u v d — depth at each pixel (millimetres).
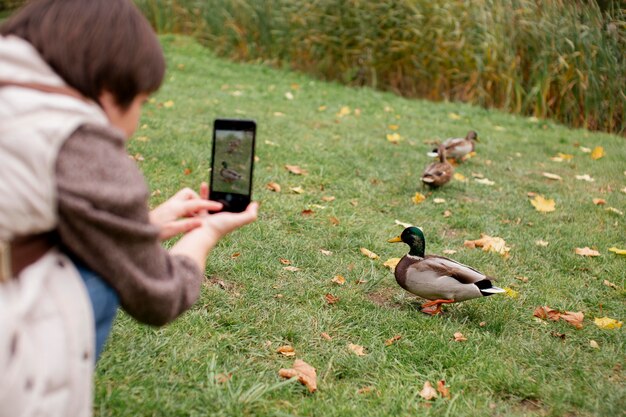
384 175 6555
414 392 2904
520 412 2846
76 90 1497
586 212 5977
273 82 11680
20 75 1421
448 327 3562
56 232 1467
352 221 5164
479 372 3090
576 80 10414
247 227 4664
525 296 4082
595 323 3791
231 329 3279
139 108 1647
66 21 1492
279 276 3994
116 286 1511
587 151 8625
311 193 5777
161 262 1577
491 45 10953
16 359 1329
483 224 5387
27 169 1326
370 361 3127
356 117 9539
